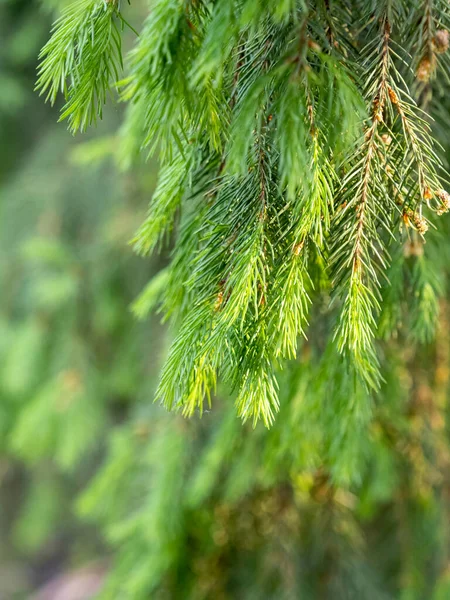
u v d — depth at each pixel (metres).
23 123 3.31
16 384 2.52
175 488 1.48
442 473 1.39
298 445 1.18
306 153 0.88
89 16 0.93
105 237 2.42
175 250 1.04
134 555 1.63
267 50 0.92
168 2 0.89
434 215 1.09
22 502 3.92
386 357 1.23
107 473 1.72
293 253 0.92
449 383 1.29
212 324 0.93
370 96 0.94
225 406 1.39
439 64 0.97
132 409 2.47
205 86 0.91
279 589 1.46
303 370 1.13
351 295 0.94
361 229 0.94
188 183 1.01
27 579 3.93
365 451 1.26
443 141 1.09
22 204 2.87
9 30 3.06
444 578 1.41
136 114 1.20
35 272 2.68
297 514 1.48
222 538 1.58
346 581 1.49
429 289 1.10
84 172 2.67
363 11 0.97
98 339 2.69
